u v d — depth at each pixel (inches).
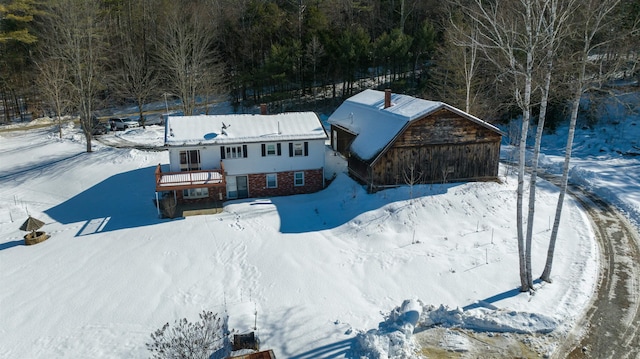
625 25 973.8
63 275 823.1
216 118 1243.8
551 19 641.6
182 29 1857.8
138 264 850.8
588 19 633.6
